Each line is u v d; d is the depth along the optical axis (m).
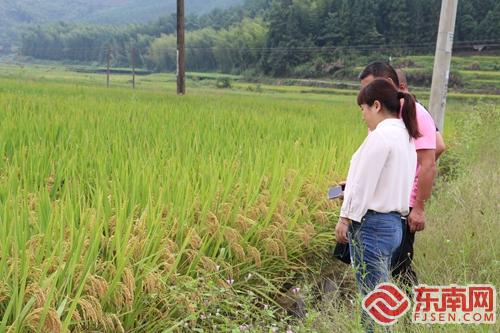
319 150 7.78
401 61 75.00
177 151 6.65
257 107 17.39
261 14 130.00
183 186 5.07
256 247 5.09
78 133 8.12
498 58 72.00
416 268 4.99
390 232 4.01
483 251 5.16
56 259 3.60
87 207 4.51
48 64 150.50
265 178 6.16
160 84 83.19
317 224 6.07
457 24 76.69
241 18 137.12
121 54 141.88
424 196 4.55
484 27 74.69
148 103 15.19
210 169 5.77
